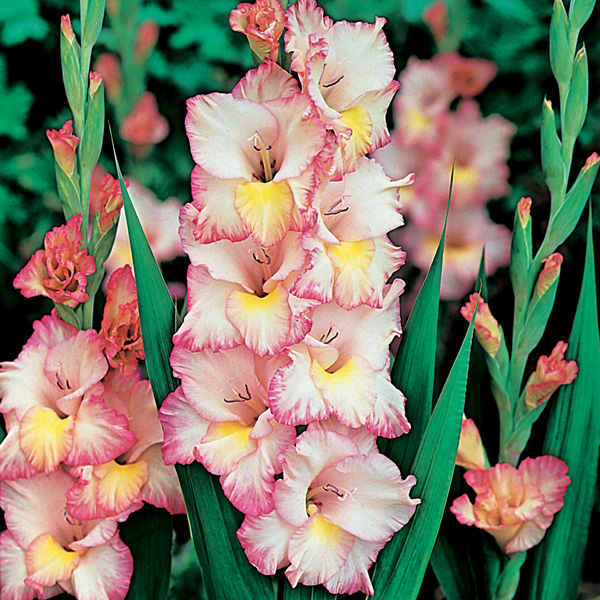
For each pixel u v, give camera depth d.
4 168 2.09
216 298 1.58
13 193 2.10
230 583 1.60
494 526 1.72
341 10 2.04
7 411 1.63
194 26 2.07
